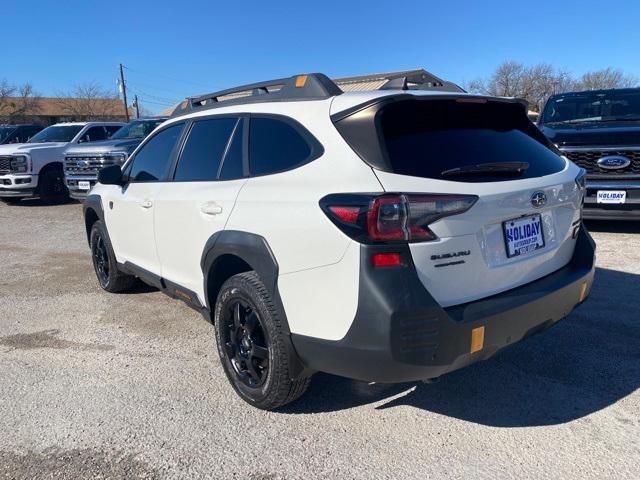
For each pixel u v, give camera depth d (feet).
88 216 19.27
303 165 9.80
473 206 8.84
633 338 13.69
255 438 10.07
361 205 8.46
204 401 11.46
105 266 19.10
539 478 8.77
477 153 9.77
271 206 9.94
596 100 28.32
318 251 8.95
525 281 10.04
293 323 9.56
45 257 25.40
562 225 10.89
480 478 8.81
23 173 44.04
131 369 13.08
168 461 9.48
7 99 204.13
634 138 22.44
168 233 13.42
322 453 9.59
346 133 9.30
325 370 9.40
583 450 9.43
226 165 11.84
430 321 8.36
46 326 16.15
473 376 12.13
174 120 14.66
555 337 13.85
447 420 10.50
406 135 9.28
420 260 8.41
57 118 218.59
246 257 10.36
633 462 9.06
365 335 8.42
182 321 16.28
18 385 12.39
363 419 10.61
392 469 9.10
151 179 14.76
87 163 40.19
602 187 22.70
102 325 16.10
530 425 10.23
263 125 11.12
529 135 11.50
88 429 10.52
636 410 10.59
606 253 20.97
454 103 10.18
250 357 10.85
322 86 10.34
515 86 168.76
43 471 9.30
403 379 8.61
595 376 11.94
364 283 8.36
